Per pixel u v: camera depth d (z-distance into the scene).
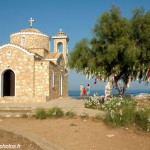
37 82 28.81
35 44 34.88
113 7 23.47
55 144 10.05
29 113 16.83
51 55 34.31
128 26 23.06
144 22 22.95
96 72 24.36
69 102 24.47
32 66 28.66
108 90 23.41
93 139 10.89
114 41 23.03
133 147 9.84
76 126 13.24
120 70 24.33
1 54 29.20
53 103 23.34
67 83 40.00
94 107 19.08
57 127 13.16
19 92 28.69
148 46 22.84
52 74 30.41
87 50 24.94
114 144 10.20
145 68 23.81
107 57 22.50
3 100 25.72
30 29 35.69
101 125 13.37
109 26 23.17
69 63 25.72
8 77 29.97
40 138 10.68
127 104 16.55
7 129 12.17
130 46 22.05
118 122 12.92
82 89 39.66
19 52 28.89
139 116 12.78
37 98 26.23
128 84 25.61
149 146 9.98
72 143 10.32
